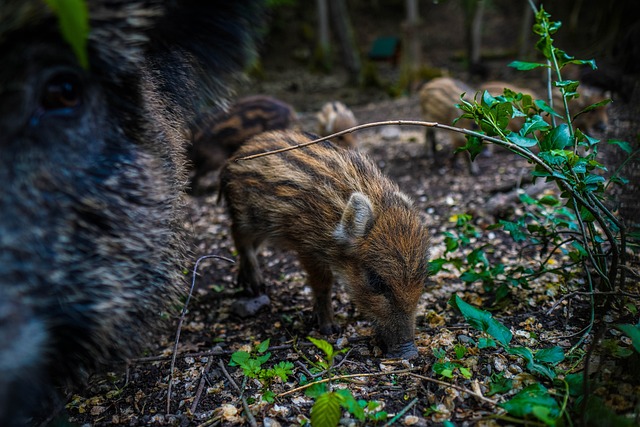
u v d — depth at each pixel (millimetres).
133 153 475
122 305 445
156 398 645
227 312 872
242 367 642
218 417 589
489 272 795
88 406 633
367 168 812
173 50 580
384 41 3896
